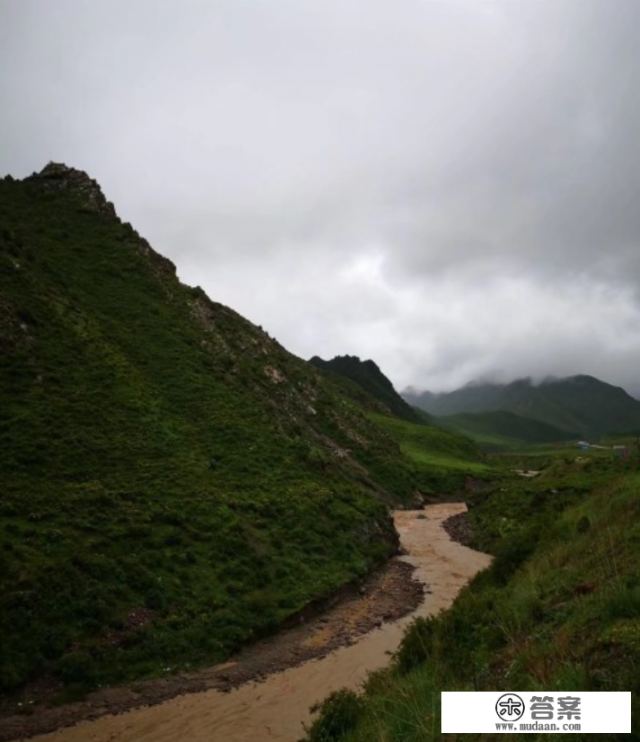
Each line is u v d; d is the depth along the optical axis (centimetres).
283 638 2492
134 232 7469
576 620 1005
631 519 1708
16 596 2008
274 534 3347
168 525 2938
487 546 4578
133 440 3662
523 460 19138
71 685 1842
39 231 6600
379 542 4181
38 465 2988
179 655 2155
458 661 1212
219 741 1603
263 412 5147
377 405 17638
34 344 4075
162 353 5238
